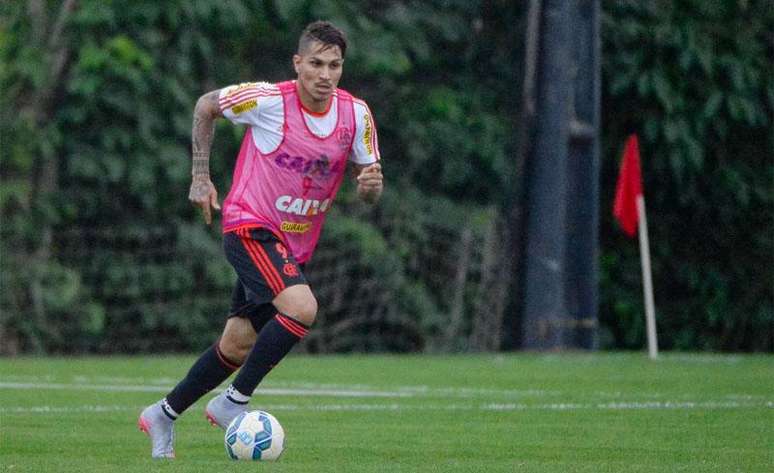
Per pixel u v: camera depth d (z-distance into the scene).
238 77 73.25
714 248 82.75
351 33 73.19
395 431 28.66
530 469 22.23
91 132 67.75
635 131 80.19
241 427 22.95
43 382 43.44
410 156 76.81
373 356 63.06
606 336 80.44
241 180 24.97
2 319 64.88
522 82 66.50
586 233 66.00
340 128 25.16
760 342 82.81
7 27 67.88
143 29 67.81
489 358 59.94
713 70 78.56
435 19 77.75
